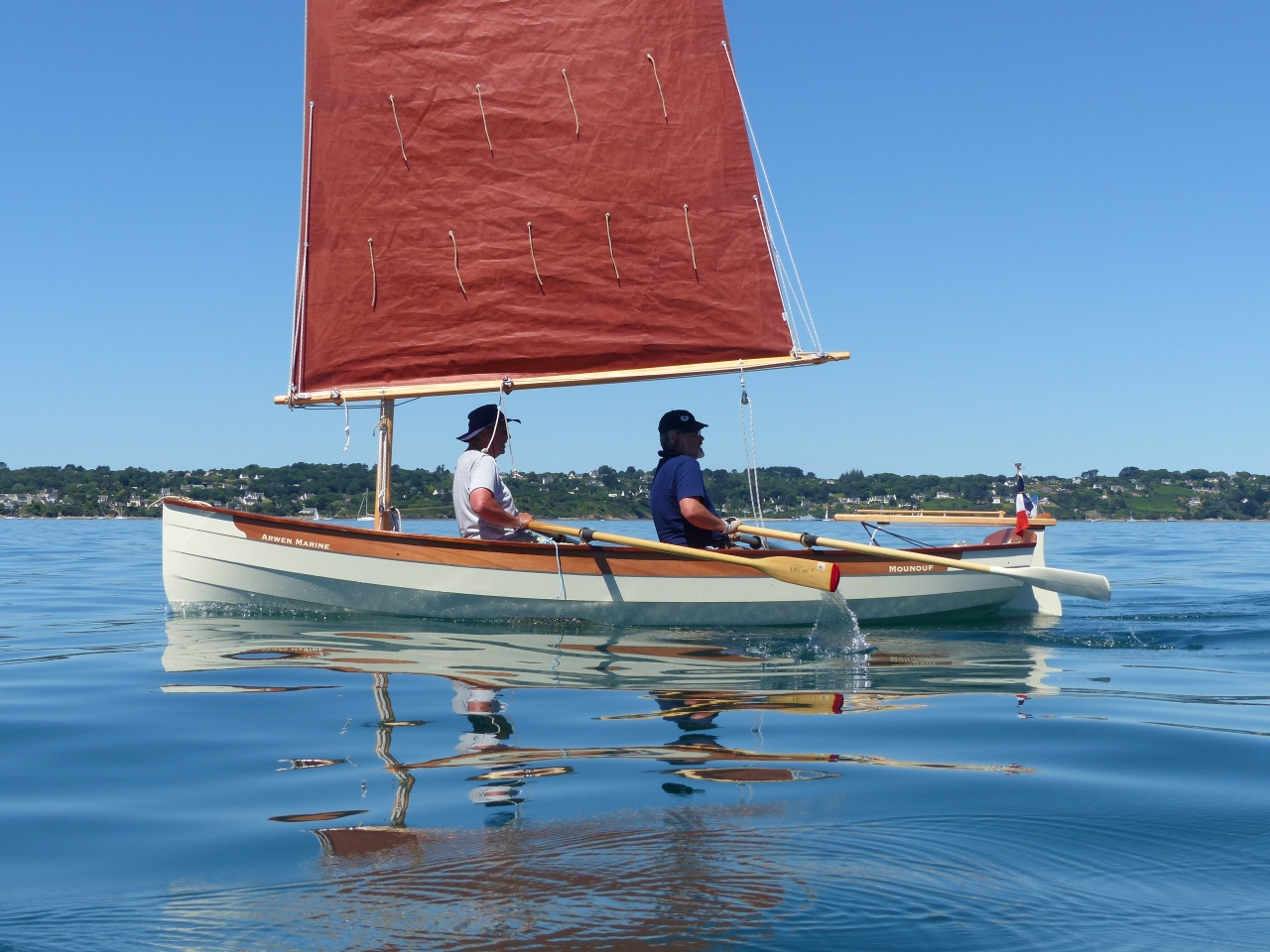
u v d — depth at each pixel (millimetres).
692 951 2033
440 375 8227
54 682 5113
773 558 6645
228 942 2104
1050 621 7824
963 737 3936
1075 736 3965
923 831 2754
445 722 4184
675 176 8383
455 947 2049
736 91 8406
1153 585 11828
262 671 5340
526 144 8289
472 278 8242
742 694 4785
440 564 7074
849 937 2104
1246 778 3338
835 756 3611
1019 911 2250
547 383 8297
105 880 2467
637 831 2736
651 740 3857
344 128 8109
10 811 3047
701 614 7176
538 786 3197
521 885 2367
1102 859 2574
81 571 13898
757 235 8406
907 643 6621
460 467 7383
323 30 8094
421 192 8195
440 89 8211
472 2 8234
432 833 2744
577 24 8312
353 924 2170
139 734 4031
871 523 8625
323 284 8070
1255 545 23250
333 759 3613
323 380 8102
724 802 3012
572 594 7074
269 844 2691
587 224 8320
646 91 8375
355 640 6352
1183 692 4961
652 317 8375
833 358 8328
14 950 2076
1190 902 2312
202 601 7441
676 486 7172
